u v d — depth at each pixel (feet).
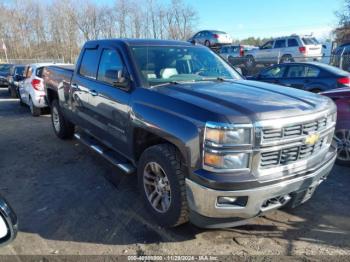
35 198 13.69
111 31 172.45
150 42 14.42
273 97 10.64
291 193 10.02
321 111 10.38
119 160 14.02
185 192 10.10
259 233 10.94
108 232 11.07
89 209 12.67
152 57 13.42
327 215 12.03
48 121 30.25
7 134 25.07
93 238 10.75
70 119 19.74
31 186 14.92
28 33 183.01
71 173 16.42
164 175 10.89
